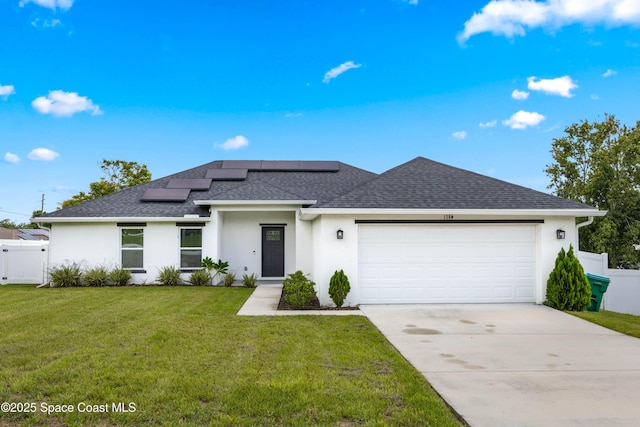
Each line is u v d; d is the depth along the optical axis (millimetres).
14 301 11867
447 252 11820
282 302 12039
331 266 11555
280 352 6707
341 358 6414
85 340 7332
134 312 10141
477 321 9500
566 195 26984
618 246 24625
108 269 16344
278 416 4410
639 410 4715
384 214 11570
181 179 19516
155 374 5551
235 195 16562
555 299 11062
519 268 11898
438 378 5715
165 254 16578
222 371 5715
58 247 16406
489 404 4832
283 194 16734
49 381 5301
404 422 4273
